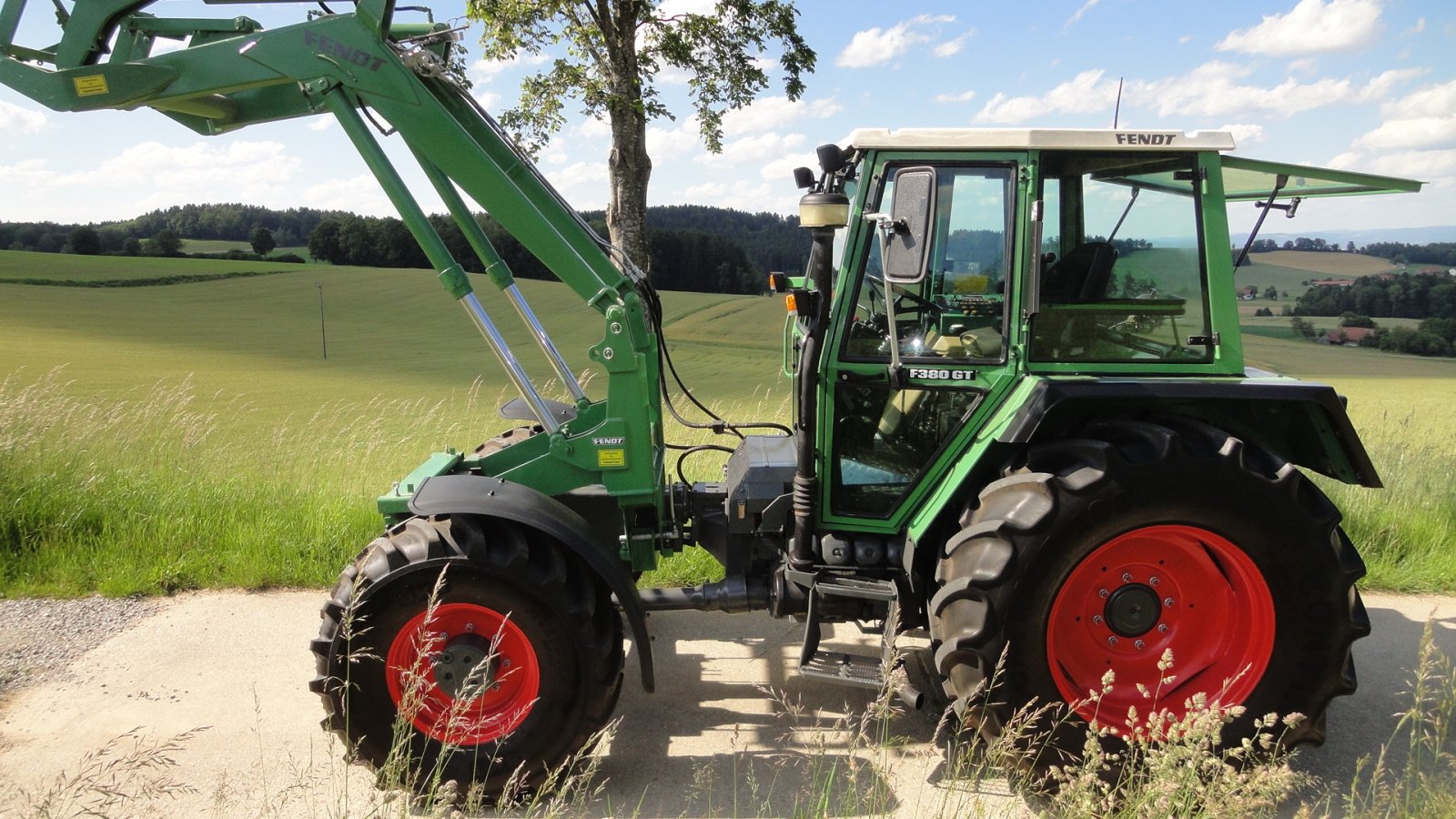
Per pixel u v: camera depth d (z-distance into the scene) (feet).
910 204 9.13
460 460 11.88
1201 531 9.36
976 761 10.08
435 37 10.35
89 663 12.73
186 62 10.05
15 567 15.71
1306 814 7.60
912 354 10.51
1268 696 9.61
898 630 10.22
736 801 9.63
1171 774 8.27
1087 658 10.07
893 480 10.96
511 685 9.82
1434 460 21.17
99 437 21.24
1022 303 10.12
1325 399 9.63
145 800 9.50
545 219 10.27
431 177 10.31
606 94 26.68
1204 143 9.89
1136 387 9.67
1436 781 9.77
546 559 9.58
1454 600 15.72
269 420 48.47
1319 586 9.41
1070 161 10.12
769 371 100.42
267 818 9.20
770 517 11.18
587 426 11.19
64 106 10.19
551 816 8.75
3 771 10.01
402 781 9.45
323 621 9.65
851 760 9.09
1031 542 9.21
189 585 15.56
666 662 13.17
